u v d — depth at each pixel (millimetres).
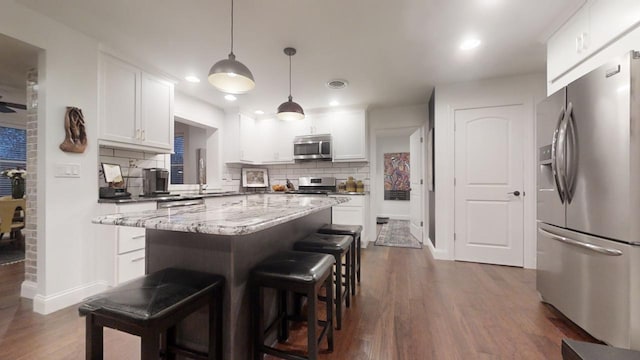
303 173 5086
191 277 1261
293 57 2750
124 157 3096
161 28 2256
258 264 1472
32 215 2219
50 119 2137
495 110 3324
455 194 3494
